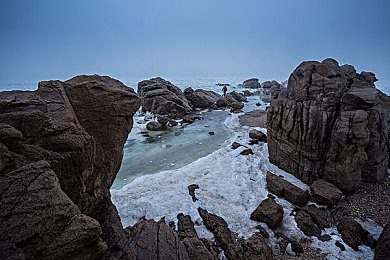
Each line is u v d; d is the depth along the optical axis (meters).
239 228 5.92
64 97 4.00
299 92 8.77
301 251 5.08
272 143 9.94
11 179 2.21
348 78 10.57
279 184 7.61
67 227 2.21
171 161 11.30
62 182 3.13
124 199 7.41
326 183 7.32
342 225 5.68
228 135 16.05
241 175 9.05
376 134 7.34
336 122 7.35
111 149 4.54
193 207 6.91
